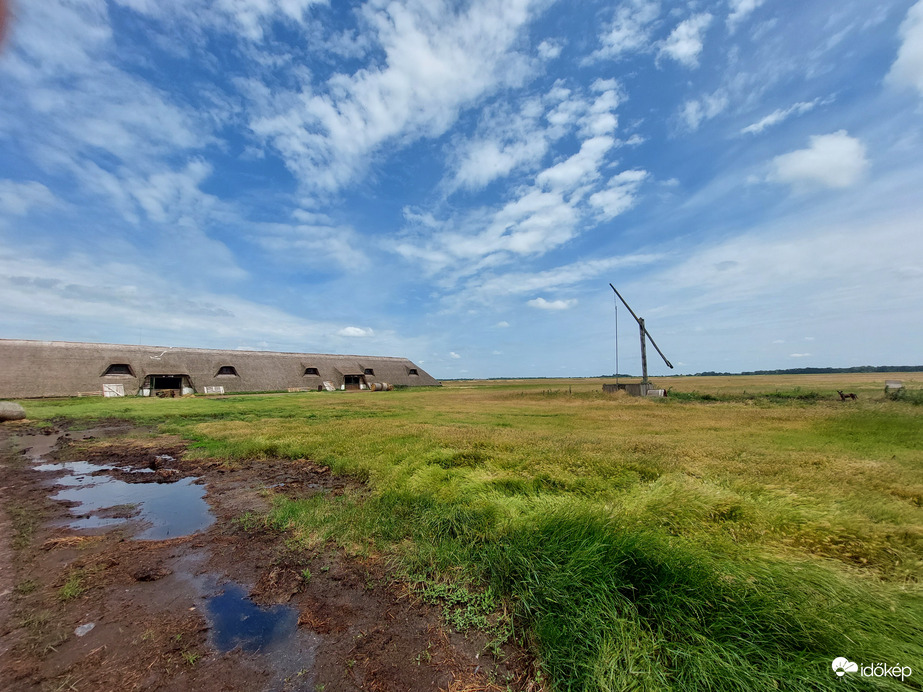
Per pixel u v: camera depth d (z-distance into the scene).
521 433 13.35
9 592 4.39
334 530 5.88
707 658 2.83
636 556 3.89
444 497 6.64
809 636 2.94
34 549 5.53
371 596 4.30
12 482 9.20
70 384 40.69
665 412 20.20
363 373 68.88
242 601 4.23
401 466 8.73
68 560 5.19
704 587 3.47
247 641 3.56
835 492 6.28
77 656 3.34
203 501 7.69
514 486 7.07
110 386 42.38
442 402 31.12
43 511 7.17
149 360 48.38
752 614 3.17
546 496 6.30
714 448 9.84
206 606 4.14
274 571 4.85
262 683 3.05
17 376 38.44
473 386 76.19
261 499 7.73
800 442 10.95
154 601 4.23
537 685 3.03
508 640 3.55
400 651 3.44
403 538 5.66
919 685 2.54
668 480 6.77
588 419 17.84
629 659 2.93
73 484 9.00
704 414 18.86
